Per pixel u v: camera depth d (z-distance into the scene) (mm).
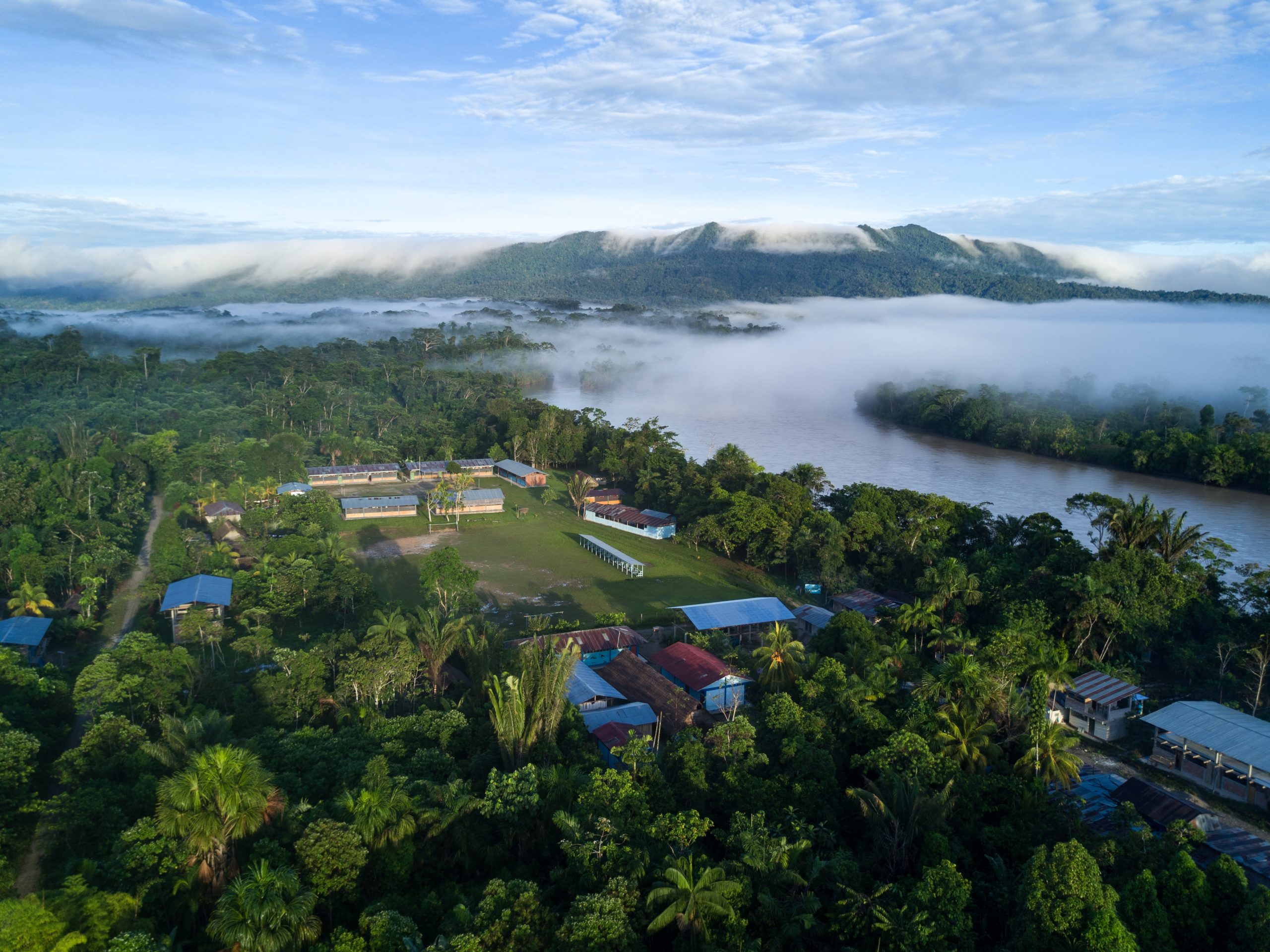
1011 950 43531
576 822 49531
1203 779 68312
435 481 193375
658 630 102812
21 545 109312
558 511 172125
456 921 41562
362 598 102562
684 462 188125
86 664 87938
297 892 41219
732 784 57156
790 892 46750
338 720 68375
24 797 53219
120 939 36469
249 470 168750
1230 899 45250
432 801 51125
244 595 101812
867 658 78312
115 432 186875
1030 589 96188
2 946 34875
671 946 44594
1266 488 198250
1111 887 45594
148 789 52750
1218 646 89312
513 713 59375
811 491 150500
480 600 114375
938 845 50219
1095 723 77000
